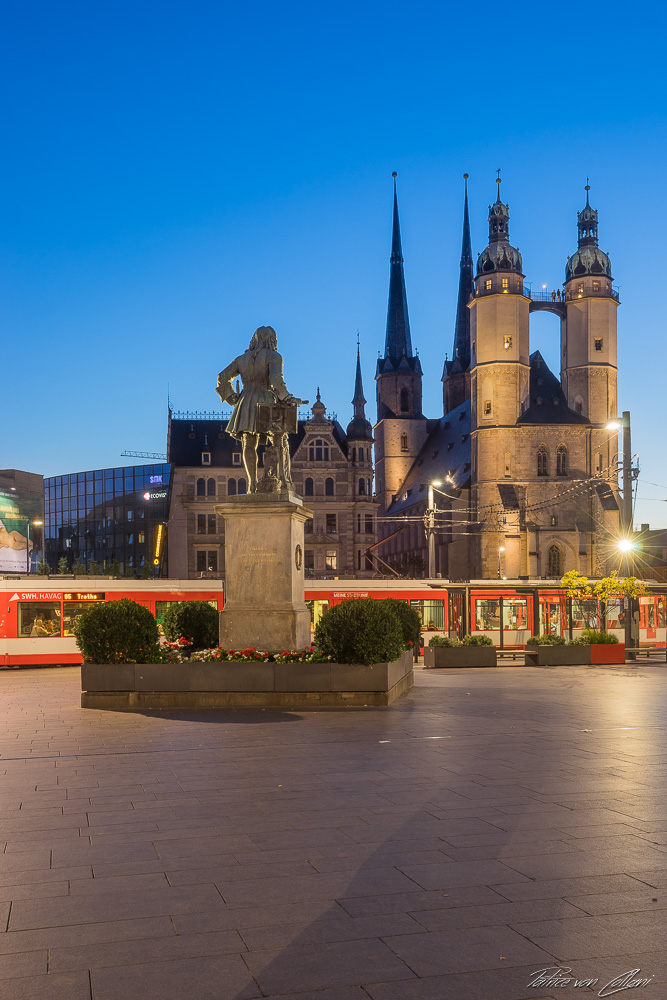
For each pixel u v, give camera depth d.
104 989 5.61
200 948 6.21
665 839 8.78
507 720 17.50
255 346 21.03
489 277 112.75
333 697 19.34
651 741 14.94
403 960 6.00
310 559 91.62
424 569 131.88
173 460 92.19
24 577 37.94
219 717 17.75
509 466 110.06
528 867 7.91
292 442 94.25
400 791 11.00
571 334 115.69
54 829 9.27
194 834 9.06
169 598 37.50
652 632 46.19
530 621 42.38
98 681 19.38
